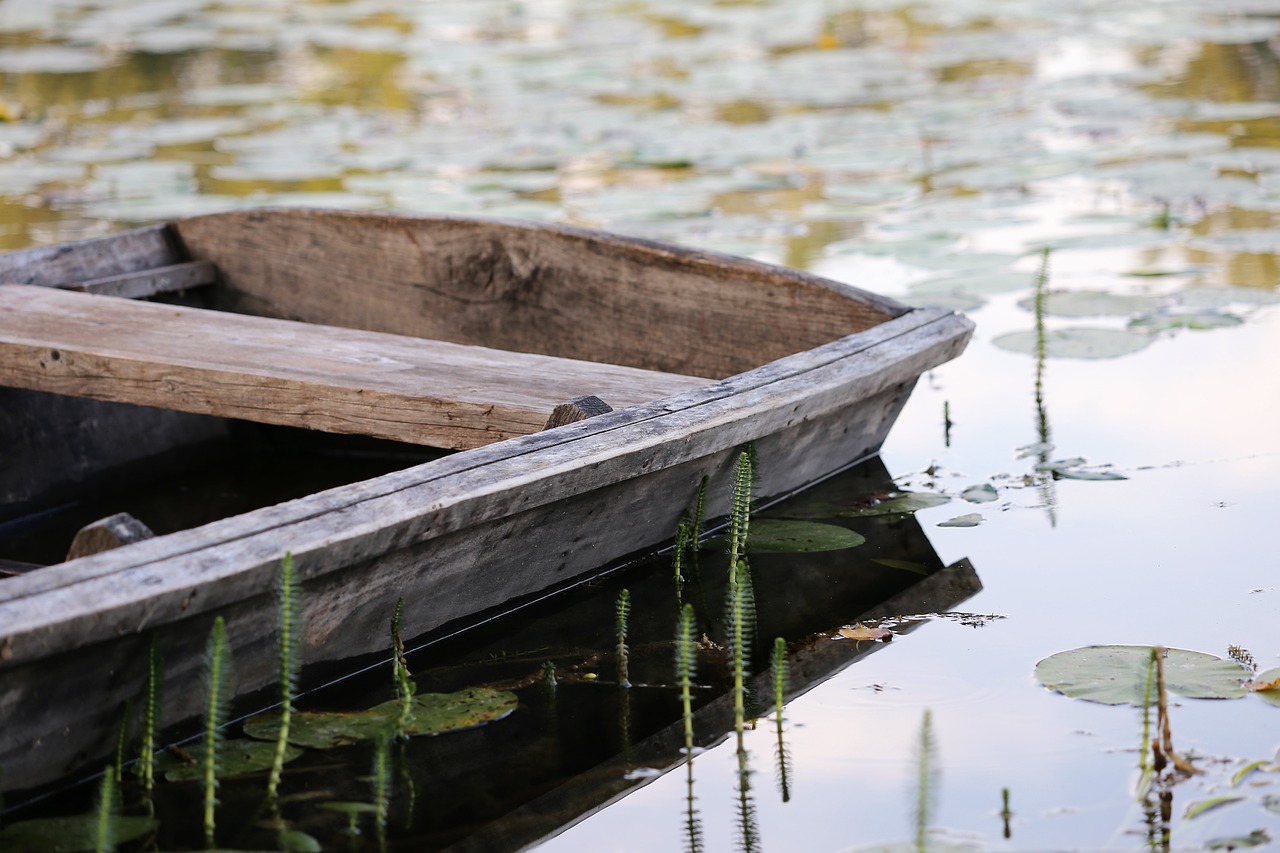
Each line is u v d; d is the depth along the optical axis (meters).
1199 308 5.18
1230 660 2.66
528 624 2.97
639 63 12.70
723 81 11.35
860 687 2.66
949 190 7.70
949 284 5.65
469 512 2.58
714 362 4.05
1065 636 2.85
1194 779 2.26
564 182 8.16
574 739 2.49
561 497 2.77
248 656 2.46
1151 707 2.49
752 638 2.89
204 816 2.24
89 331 3.73
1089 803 2.22
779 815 2.24
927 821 2.19
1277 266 5.78
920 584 3.14
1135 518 3.45
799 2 17.27
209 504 4.12
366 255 4.52
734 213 7.30
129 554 2.20
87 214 7.34
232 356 3.48
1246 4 14.71
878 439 3.96
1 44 13.51
